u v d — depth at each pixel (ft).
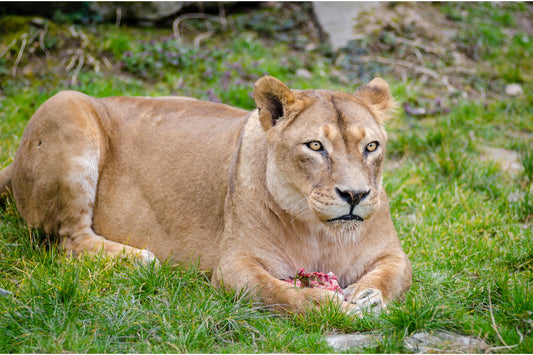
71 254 31.78
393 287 27.58
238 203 29.12
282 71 62.95
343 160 25.73
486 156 51.96
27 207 35.04
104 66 59.36
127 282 28.94
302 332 24.84
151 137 34.68
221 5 71.61
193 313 25.63
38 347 23.04
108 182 34.55
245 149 29.48
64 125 33.71
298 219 28.02
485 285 29.81
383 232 29.71
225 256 29.01
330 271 29.48
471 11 81.92
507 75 68.49
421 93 62.49
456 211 40.42
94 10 64.64
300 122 26.76
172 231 32.58
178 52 61.52
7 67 57.11
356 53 67.00
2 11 61.57
